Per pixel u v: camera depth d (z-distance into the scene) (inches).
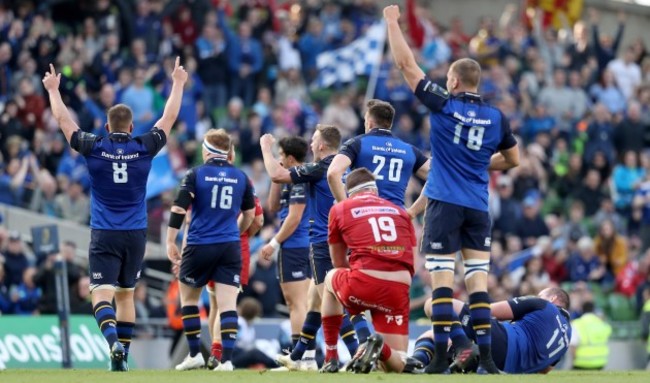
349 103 3553.2
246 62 3585.1
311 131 3472.0
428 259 1513.3
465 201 1502.2
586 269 3243.1
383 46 3897.6
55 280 2468.0
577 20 4439.0
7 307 2485.2
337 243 1541.6
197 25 3602.4
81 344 2385.6
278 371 1679.4
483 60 4037.9
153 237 2930.6
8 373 1556.3
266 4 3740.2
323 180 1742.1
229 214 1787.6
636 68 4303.6
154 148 1701.5
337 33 3841.0
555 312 1754.4
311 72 3772.1
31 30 3262.8
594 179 3700.8
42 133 3038.9
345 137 3501.5
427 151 3535.9
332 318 1590.8
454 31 4146.2
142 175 1690.5
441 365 1510.8
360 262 1507.1
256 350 2394.2
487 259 1529.3
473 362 1536.7
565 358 2714.1
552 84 4018.2
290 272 1883.6
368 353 1459.2
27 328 2327.8
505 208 3361.2
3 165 2979.8
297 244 1883.6
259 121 3307.1
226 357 1764.3
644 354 3031.5
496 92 3838.6
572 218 3462.1
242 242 1925.4
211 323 1931.6
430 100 1503.4
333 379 1355.8
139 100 3211.1
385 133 1654.8
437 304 1503.4
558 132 3860.7
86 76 3253.0
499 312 1738.4
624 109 4156.0
